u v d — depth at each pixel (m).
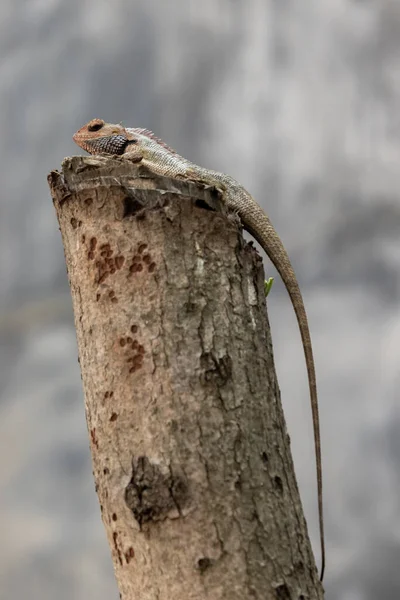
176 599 2.65
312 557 2.88
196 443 2.75
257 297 3.12
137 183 3.06
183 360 2.83
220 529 2.67
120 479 2.79
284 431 3.01
